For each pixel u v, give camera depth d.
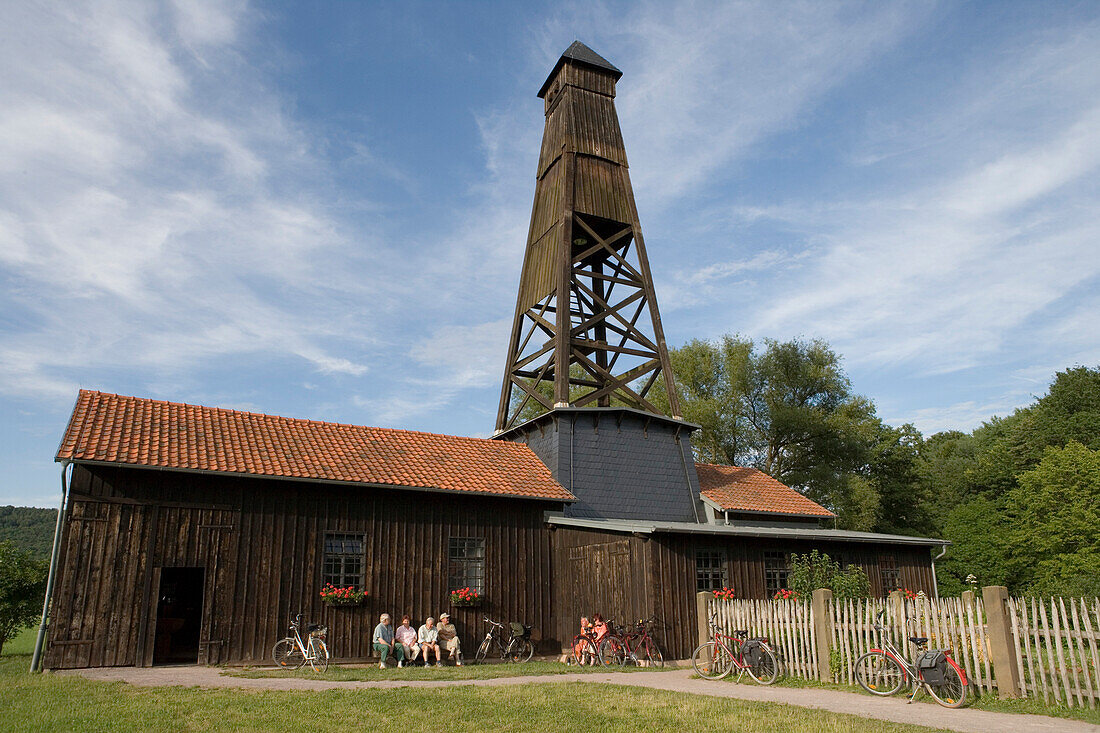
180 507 18.27
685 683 15.53
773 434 46.41
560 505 23.58
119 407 20.05
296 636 18.33
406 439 24.08
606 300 30.61
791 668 15.80
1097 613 11.51
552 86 31.55
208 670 16.89
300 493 19.81
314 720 10.88
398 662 19.09
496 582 22.03
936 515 57.22
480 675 16.75
